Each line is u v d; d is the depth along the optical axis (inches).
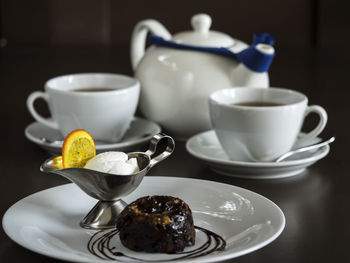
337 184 32.8
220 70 38.6
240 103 36.6
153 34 41.3
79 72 56.0
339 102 46.8
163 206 26.6
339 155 36.8
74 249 26.0
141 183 30.8
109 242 26.5
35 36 78.4
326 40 75.7
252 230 26.7
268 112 33.3
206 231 27.3
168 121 39.6
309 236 27.3
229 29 80.1
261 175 33.5
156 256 25.4
